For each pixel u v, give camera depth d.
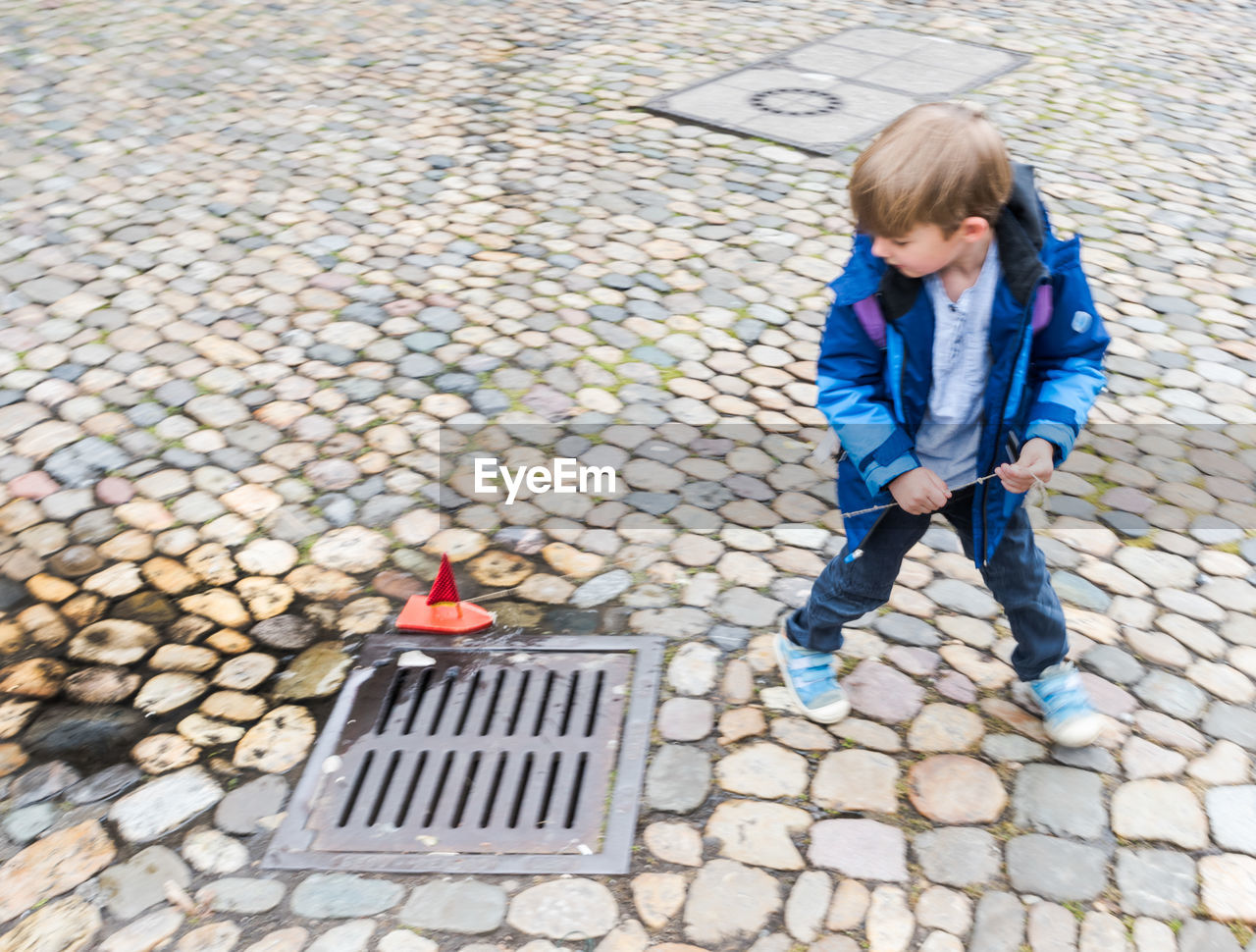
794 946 2.07
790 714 2.56
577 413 3.66
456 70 6.59
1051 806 2.34
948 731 2.52
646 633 2.81
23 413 3.57
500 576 3.00
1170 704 2.60
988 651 2.75
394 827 2.32
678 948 2.06
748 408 3.71
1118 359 4.00
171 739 2.52
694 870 2.21
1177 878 2.19
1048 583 2.37
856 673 2.68
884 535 2.28
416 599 2.89
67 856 2.25
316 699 2.63
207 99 6.03
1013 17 7.86
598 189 5.14
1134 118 6.10
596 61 6.79
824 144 5.64
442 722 2.57
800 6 8.03
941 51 7.07
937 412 2.10
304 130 5.68
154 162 5.28
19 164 5.19
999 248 1.92
